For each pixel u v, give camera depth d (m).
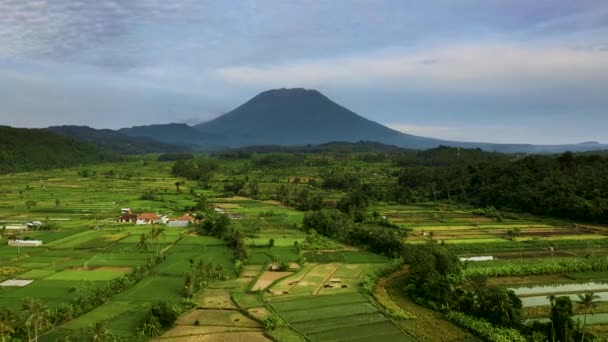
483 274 100.19
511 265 105.44
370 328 75.38
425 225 164.50
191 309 84.00
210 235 148.62
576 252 124.81
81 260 113.12
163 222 170.00
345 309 83.62
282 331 73.75
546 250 127.31
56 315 75.25
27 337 68.25
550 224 163.50
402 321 78.56
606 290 92.69
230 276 104.31
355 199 190.25
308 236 143.75
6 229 153.00
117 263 110.50
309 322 77.56
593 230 151.12
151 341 69.88
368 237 134.88
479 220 174.75
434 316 81.12
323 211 160.25
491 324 74.00
